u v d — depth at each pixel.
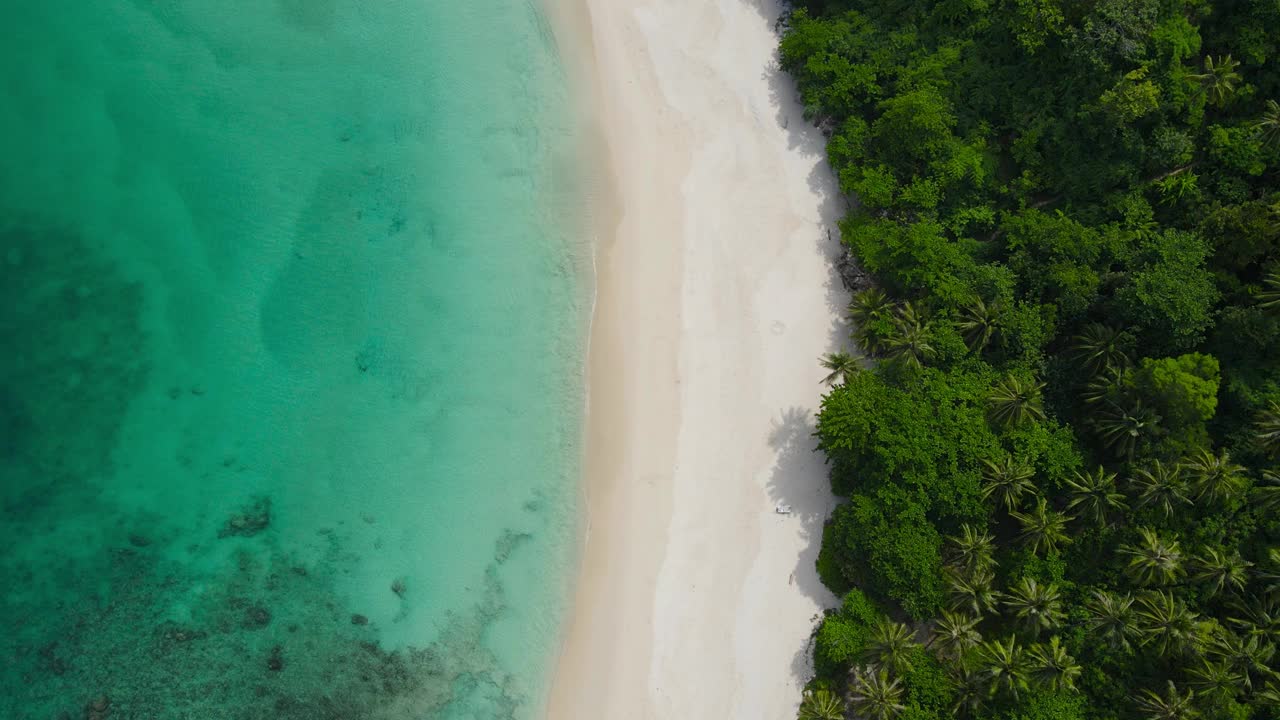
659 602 34.47
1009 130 36.03
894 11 36.91
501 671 34.56
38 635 34.25
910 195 35.12
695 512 35.06
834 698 31.84
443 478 35.72
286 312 36.69
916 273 34.31
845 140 36.22
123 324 36.28
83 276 36.34
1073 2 33.66
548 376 36.22
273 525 35.47
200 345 36.41
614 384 35.97
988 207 35.97
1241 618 30.05
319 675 34.41
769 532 34.84
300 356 36.47
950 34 36.31
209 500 35.56
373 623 34.84
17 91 36.88
